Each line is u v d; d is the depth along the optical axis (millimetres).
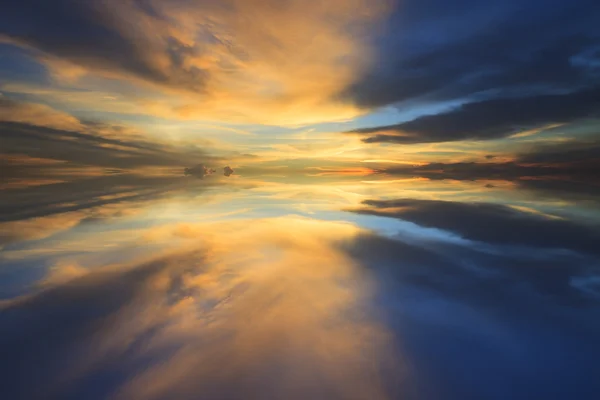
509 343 3973
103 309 4570
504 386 3373
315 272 5840
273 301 4859
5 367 3490
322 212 9703
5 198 10242
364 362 3680
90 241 7188
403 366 3627
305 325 4305
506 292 5180
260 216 9289
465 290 5238
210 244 7117
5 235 7395
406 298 5004
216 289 5195
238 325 4270
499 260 6355
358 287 5320
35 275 5551
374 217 9164
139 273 5680
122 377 3414
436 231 7973
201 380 3389
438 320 4457
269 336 4059
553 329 4285
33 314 4426
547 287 5309
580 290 5211
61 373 3445
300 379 3428
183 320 4371
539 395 3295
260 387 3320
